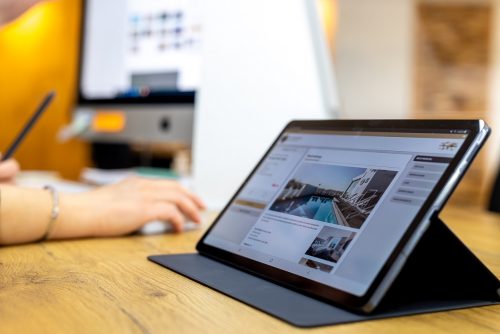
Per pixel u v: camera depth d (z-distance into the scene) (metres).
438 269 0.37
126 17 1.34
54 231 0.61
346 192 0.42
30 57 2.22
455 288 0.38
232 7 0.95
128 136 1.30
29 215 0.58
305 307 0.34
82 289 0.39
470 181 3.21
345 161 0.45
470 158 0.35
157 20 1.25
